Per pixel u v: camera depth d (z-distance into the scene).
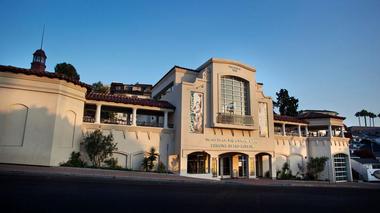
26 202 7.95
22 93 18.34
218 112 26.75
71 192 9.78
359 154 50.81
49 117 18.77
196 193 12.21
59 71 36.09
